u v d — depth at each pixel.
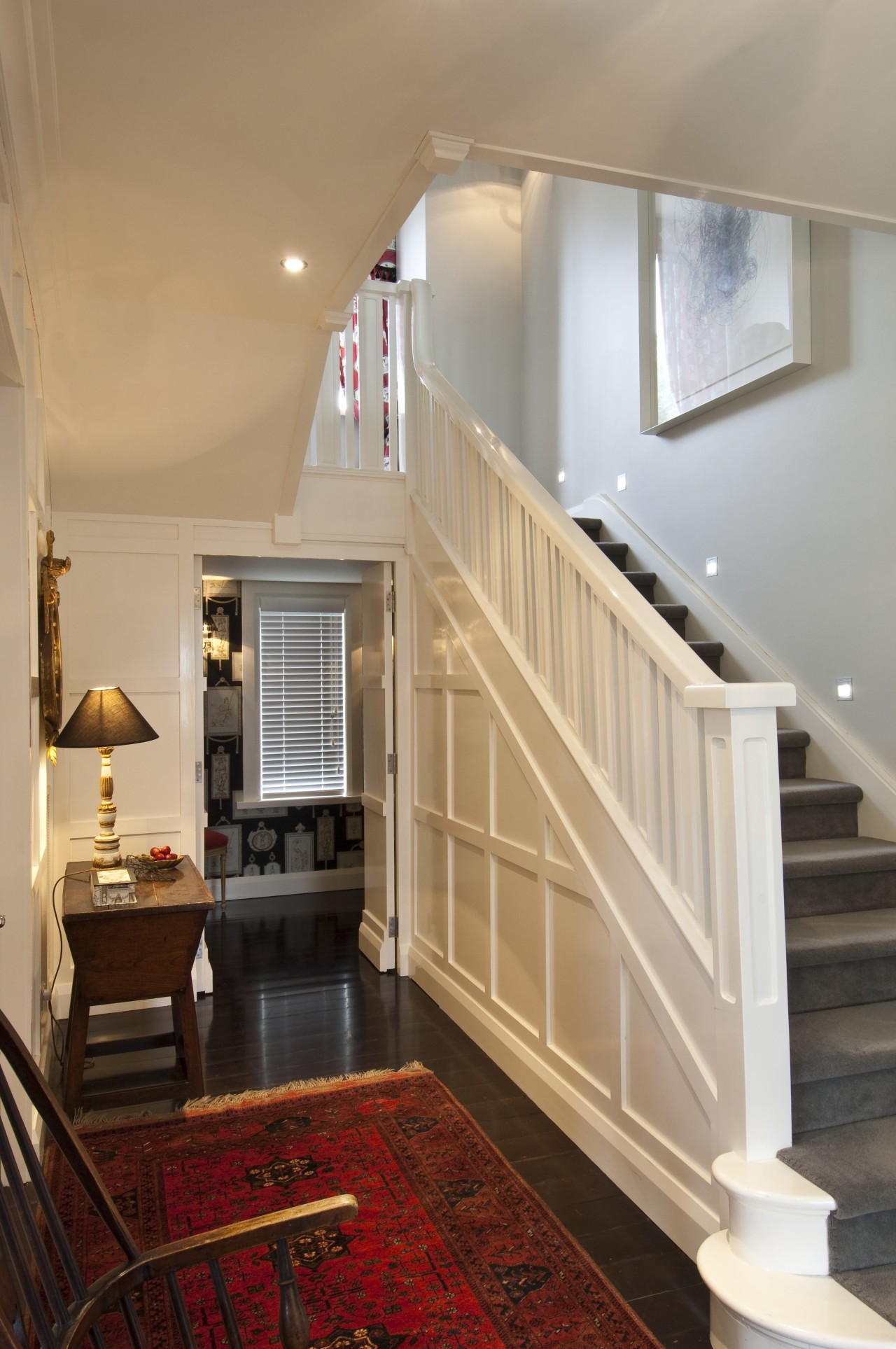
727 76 2.01
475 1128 3.08
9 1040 1.43
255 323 3.52
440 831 4.39
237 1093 3.38
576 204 5.52
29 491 2.92
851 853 2.95
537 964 3.31
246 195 2.54
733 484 4.09
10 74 1.86
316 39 1.85
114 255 2.95
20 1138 1.37
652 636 2.47
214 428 4.02
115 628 4.39
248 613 6.62
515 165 2.39
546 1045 3.22
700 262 4.21
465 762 4.04
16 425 2.68
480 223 6.28
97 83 2.00
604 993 2.83
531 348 6.18
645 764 2.59
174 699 4.46
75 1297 1.32
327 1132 3.06
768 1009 2.12
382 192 2.53
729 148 2.32
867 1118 2.31
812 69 2.00
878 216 2.71
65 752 4.30
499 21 1.81
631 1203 2.62
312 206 2.60
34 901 2.93
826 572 3.54
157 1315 2.14
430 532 4.48
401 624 4.85
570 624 3.04
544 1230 2.47
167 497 4.39
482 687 3.77
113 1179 2.77
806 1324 1.80
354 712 6.82
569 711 3.05
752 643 3.92
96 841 3.74
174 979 3.34
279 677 6.68
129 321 3.43
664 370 4.52
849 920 2.81
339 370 4.82
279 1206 2.60
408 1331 2.07
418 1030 4.01
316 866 6.76
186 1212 2.57
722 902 2.18
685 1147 2.41
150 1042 3.46
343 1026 4.08
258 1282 2.26
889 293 3.23
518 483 3.39
